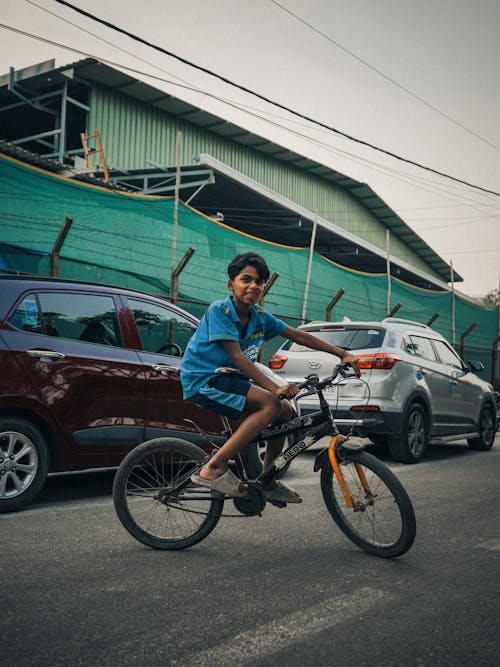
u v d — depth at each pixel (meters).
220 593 3.11
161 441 3.93
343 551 3.88
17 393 4.72
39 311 5.05
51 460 5.00
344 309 14.66
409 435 7.80
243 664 2.37
